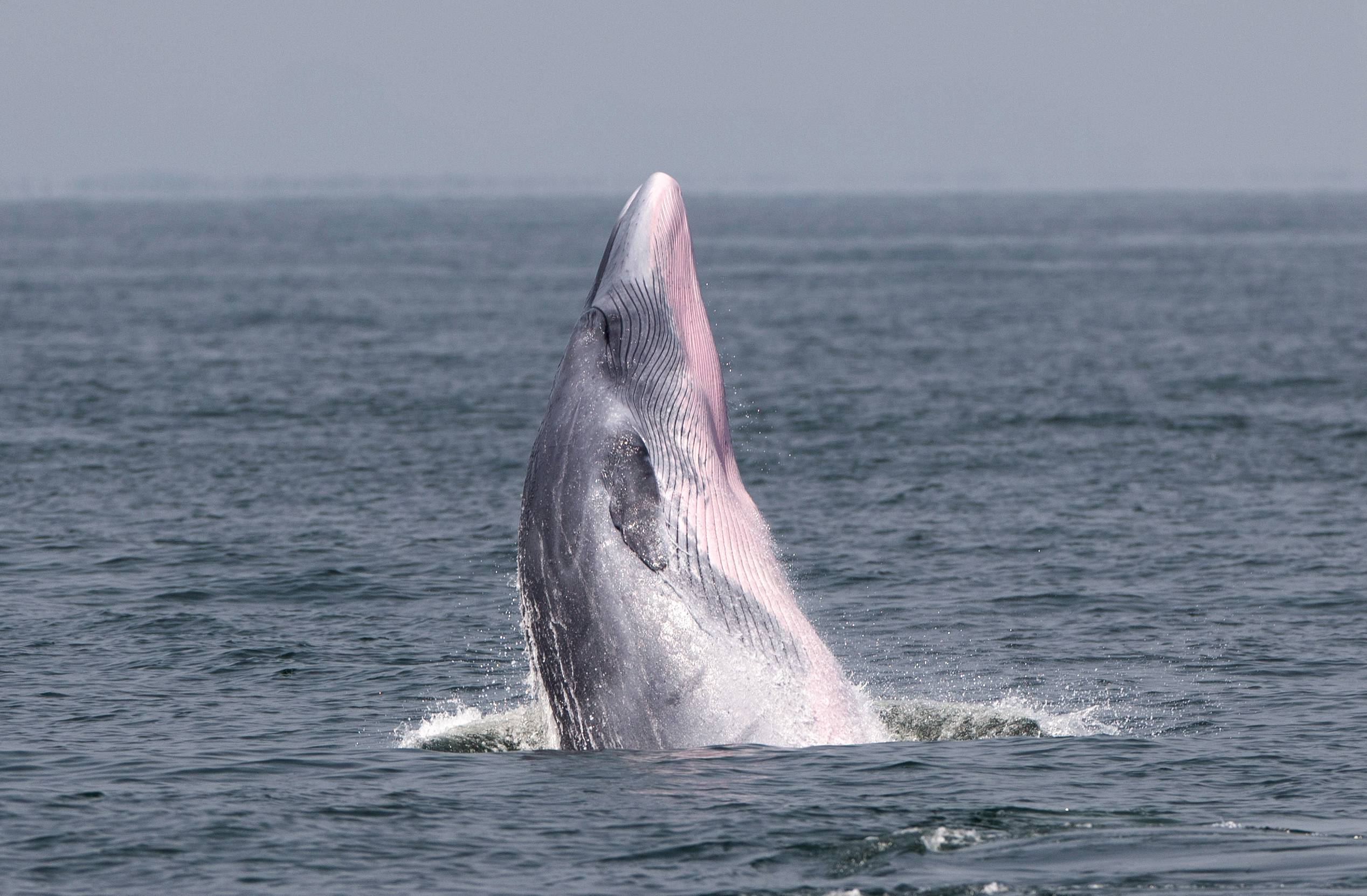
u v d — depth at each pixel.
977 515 111.19
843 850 44.25
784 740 49.97
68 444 143.75
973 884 41.81
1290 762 54.44
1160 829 46.25
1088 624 80.38
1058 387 182.50
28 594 88.19
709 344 51.84
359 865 44.16
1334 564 93.88
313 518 111.06
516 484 125.00
